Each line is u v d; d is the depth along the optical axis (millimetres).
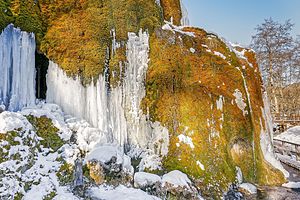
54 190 5391
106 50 7699
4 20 6586
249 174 8062
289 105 25922
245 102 8461
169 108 7660
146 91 7789
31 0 7230
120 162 6223
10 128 5461
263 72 23688
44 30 7387
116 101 7535
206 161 7184
